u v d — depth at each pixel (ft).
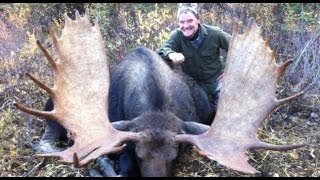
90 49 6.38
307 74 8.73
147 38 9.53
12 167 7.23
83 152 5.84
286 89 8.48
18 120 8.23
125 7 11.13
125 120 6.89
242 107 6.21
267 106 6.15
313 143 7.55
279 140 7.63
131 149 6.25
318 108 8.27
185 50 8.35
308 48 9.23
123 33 10.15
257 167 7.05
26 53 9.30
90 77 6.27
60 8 11.42
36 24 11.00
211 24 10.34
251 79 6.31
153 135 6.07
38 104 8.59
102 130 6.05
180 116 7.02
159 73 7.08
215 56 8.43
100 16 10.52
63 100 6.05
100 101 6.21
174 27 9.89
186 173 6.91
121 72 7.64
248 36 6.47
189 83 8.12
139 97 6.82
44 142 7.77
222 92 6.32
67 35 6.34
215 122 6.16
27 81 9.05
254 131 6.06
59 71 6.13
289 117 8.21
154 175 5.91
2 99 8.82
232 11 10.66
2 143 7.63
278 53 9.37
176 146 6.05
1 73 9.26
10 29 10.49
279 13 10.25
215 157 5.82
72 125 6.00
